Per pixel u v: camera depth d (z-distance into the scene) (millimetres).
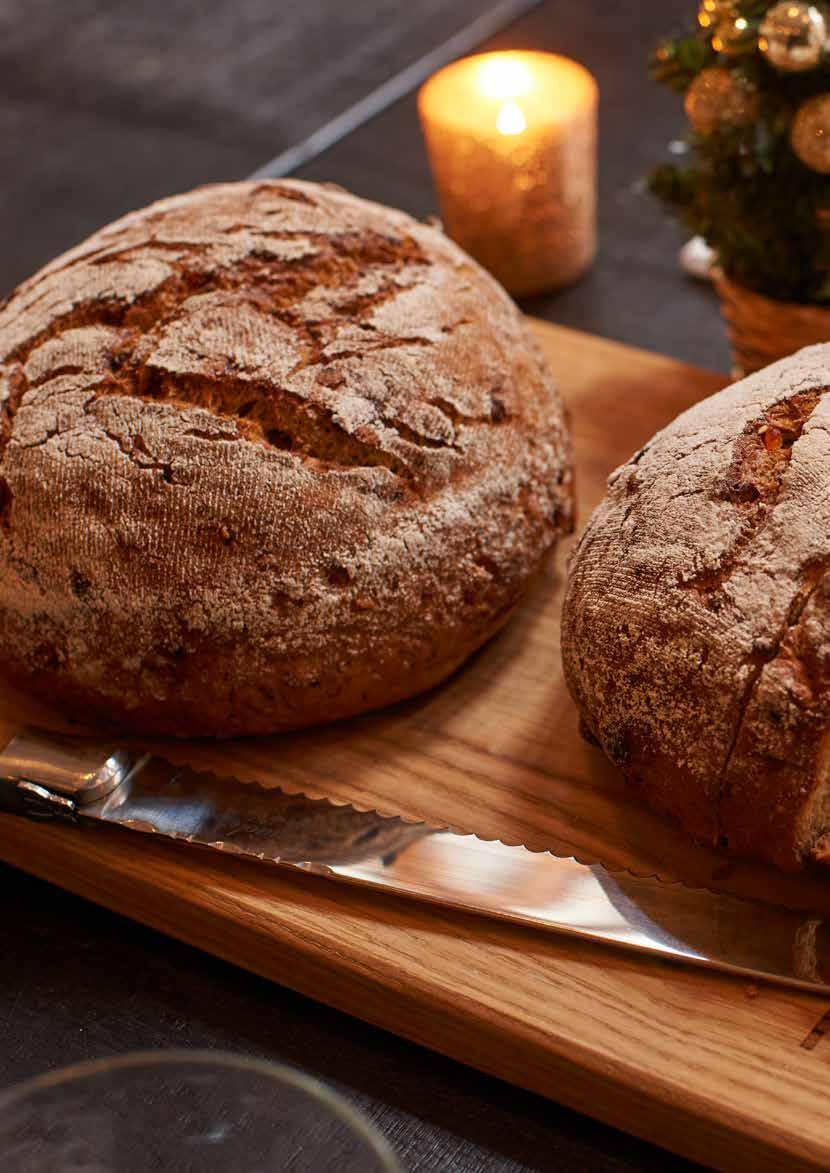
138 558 581
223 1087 496
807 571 531
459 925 556
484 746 606
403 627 594
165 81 992
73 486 586
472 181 788
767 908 547
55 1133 493
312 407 593
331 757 606
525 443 623
